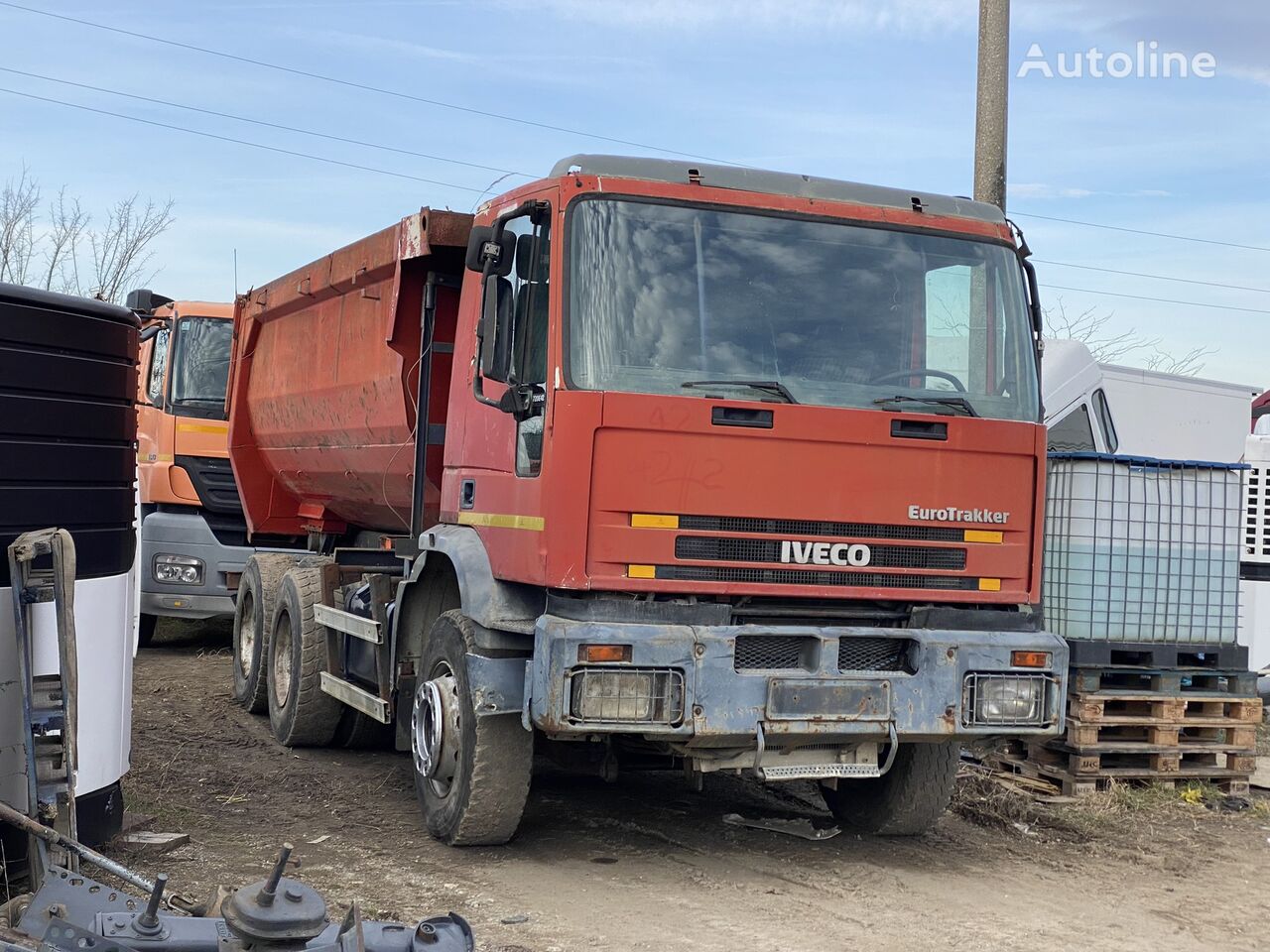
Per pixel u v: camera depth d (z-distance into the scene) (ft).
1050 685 21.01
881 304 21.09
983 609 21.47
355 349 28.09
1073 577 27.86
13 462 16.28
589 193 19.93
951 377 21.31
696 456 19.51
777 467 19.88
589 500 19.11
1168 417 50.11
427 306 25.09
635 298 19.80
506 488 20.76
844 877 21.09
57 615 15.01
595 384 19.31
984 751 22.66
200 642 47.98
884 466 20.45
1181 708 28.02
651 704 19.11
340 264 28.48
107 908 12.25
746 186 20.98
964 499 20.97
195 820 22.91
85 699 17.56
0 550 16.08
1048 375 42.75
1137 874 22.30
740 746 19.89
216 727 32.19
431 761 21.65
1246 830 25.71
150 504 44.65
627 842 22.77
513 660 20.75
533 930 17.51
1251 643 38.32
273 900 10.48
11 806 15.67
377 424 27.25
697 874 20.90
